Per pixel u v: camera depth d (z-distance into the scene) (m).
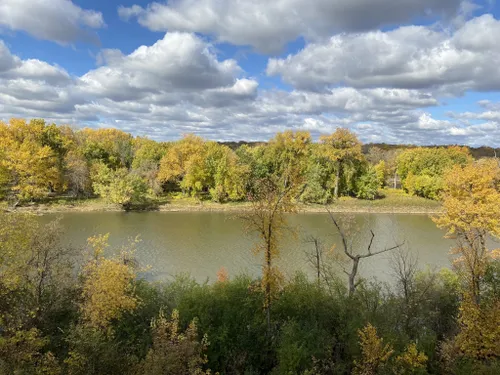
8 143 73.69
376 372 19.17
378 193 97.12
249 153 98.25
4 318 20.28
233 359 22.36
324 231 58.78
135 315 24.17
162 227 59.88
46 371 15.28
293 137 94.25
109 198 74.50
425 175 95.62
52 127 82.44
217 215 72.06
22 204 71.81
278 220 25.28
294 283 28.30
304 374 18.62
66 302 24.42
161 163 87.25
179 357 15.83
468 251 27.44
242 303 25.70
